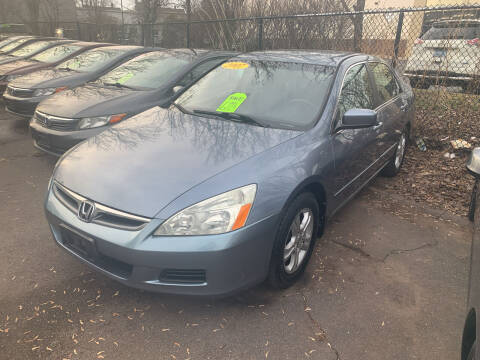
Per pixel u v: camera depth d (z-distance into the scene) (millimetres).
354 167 3443
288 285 2770
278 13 9438
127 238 2217
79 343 2246
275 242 2471
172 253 2164
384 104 4195
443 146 5855
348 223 3805
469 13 6434
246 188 2336
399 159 4984
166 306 2568
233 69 3830
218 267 2209
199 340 2297
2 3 24031
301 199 2611
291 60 3740
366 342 2330
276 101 3283
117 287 2740
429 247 3422
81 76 6637
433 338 2383
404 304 2676
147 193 2299
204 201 2238
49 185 2766
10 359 2119
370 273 3012
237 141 2775
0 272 2850
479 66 6336
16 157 5352
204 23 11055
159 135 2955
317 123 3027
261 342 2297
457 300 2740
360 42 8070
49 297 2613
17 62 8914
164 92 5250
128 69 5992
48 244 3238
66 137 4523
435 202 4312
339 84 3348
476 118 6562
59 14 23922
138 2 18812
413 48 7113
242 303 2617
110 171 2520
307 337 2348
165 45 13539
